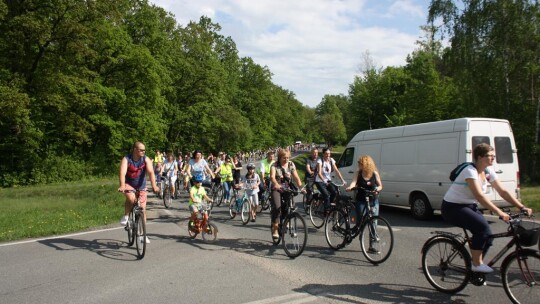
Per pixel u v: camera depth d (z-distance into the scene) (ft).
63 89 90.94
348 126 193.98
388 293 17.25
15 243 27.96
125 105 112.57
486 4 82.48
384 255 21.72
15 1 83.20
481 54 84.38
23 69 88.43
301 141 449.89
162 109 130.21
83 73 95.61
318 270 20.75
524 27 79.20
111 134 111.65
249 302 16.28
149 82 111.75
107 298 16.92
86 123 96.63
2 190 76.28
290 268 21.16
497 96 85.40
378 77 184.75
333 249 25.45
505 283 15.64
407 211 43.21
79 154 108.06
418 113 122.83
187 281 19.07
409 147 38.91
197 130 162.50
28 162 93.56
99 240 28.43
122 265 21.97
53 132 100.17
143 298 16.85
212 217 40.24
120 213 39.78
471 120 34.22
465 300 16.31
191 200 28.71
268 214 41.47
